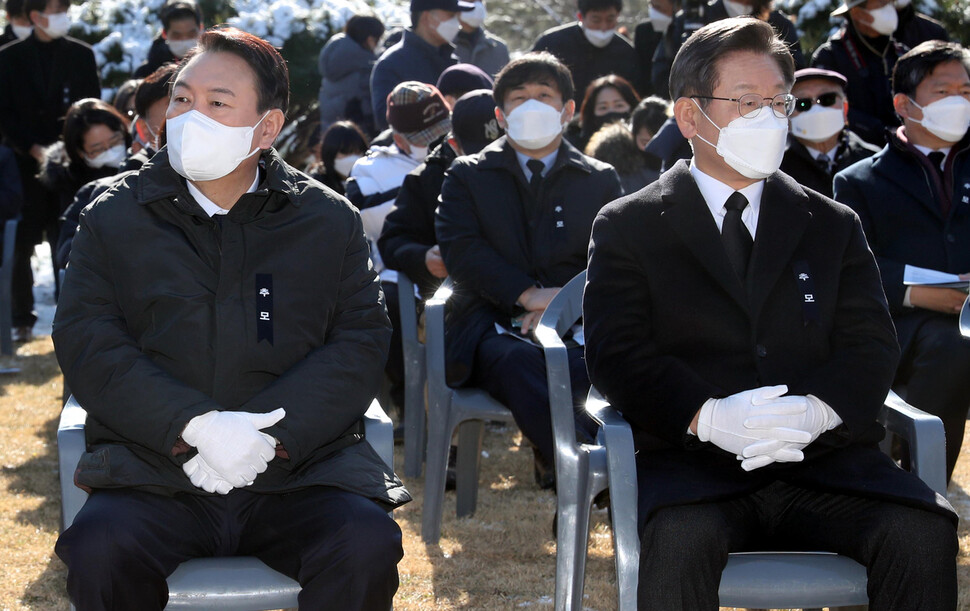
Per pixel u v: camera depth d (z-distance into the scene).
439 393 3.63
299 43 9.68
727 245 2.54
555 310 2.96
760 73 2.49
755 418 2.30
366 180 5.13
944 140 3.87
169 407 2.25
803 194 2.56
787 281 2.50
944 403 3.63
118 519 2.17
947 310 3.71
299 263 2.45
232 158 2.42
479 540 3.72
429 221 4.44
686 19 5.75
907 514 2.23
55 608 3.16
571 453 2.64
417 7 6.65
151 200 2.40
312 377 2.38
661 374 2.42
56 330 2.39
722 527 2.23
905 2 5.74
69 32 9.62
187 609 2.20
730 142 2.49
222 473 2.23
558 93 3.82
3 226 6.66
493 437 5.23
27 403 5.70
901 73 3.90
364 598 2.17
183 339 2.38
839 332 2.52
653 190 2.58
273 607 2.22
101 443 2.39
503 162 3.84
